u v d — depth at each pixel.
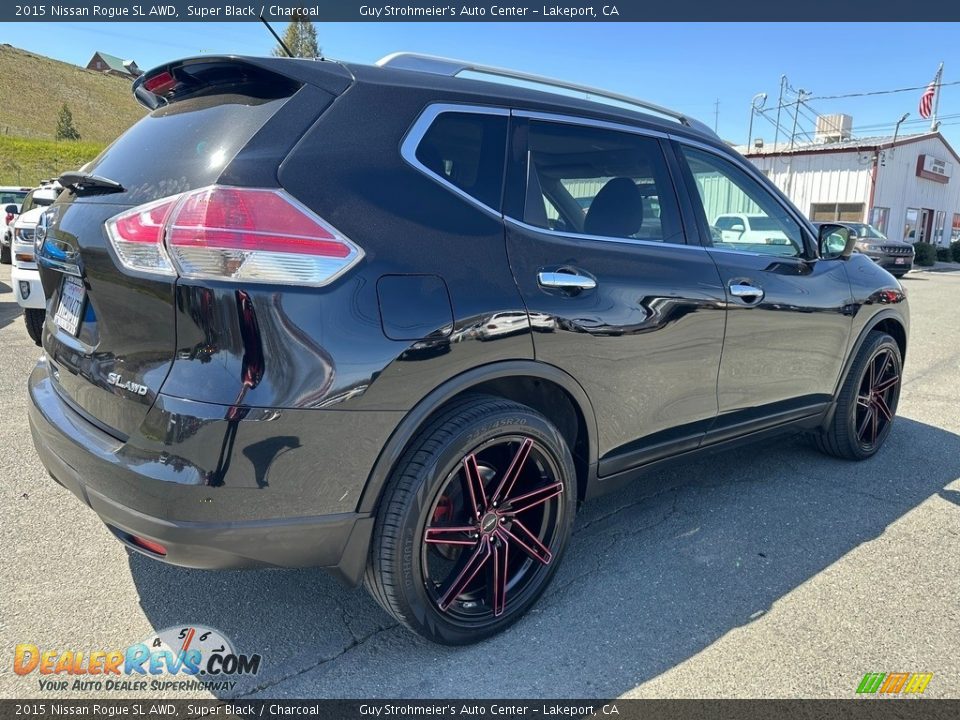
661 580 2.69
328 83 2.04
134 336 1.88
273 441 1.78
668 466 2.97
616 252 2.55
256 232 1.76
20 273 5.61
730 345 2.95
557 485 2.40
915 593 2.62
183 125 2.10
